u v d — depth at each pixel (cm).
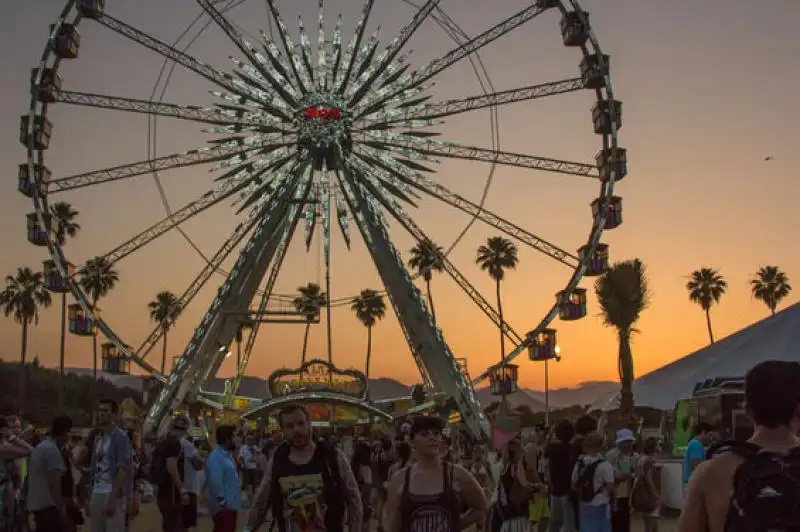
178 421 1473
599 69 4281
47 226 4200
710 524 430
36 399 10962
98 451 1289
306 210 4409
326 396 5022
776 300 8706
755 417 442
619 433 1455
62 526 1202
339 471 811
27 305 9144
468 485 730
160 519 2500
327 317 4538
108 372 4444
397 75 4459
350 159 4359
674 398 2916
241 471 2858
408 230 4428
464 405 4634
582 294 4466
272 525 823
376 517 2034
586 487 1213
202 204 4244
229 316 4722
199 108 4306
